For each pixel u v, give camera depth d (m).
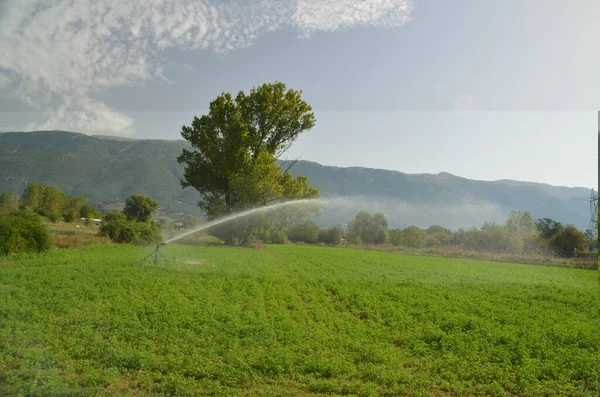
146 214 54.00
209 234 47.22
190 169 47.22
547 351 10.70
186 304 13.80
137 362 8.87
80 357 9.20
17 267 20.02
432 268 30.69
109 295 14.78
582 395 8.45
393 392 8.24
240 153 43.78
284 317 13.02
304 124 46.06
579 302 18.14
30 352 9.08
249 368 8.83
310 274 23.92
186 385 8.03
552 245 41.81
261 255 34.84
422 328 12.67
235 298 15.39
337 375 8.93
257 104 44.50
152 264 23.31
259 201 43.09
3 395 7.48
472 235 47.28
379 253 44.03
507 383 8.81
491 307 16.05
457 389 8.49
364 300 16.23
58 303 13.04
